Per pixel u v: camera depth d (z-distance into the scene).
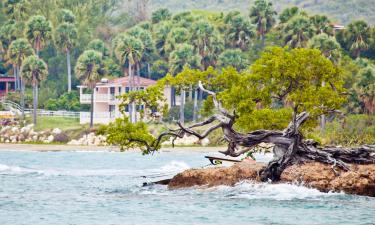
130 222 122.00
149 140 151.12
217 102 149.75
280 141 144.62
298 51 146.50
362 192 140.75
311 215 125.94
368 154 147.00
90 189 162.50
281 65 144.12
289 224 120.06
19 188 165.88
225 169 149.00
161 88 154.62
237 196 142.88
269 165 145.00
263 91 148.00
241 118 146.25
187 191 149.50
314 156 145.50
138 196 147.50
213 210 130.75
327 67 146.38
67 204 140.12
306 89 145.00
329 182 142.12
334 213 127.44
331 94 144.12
